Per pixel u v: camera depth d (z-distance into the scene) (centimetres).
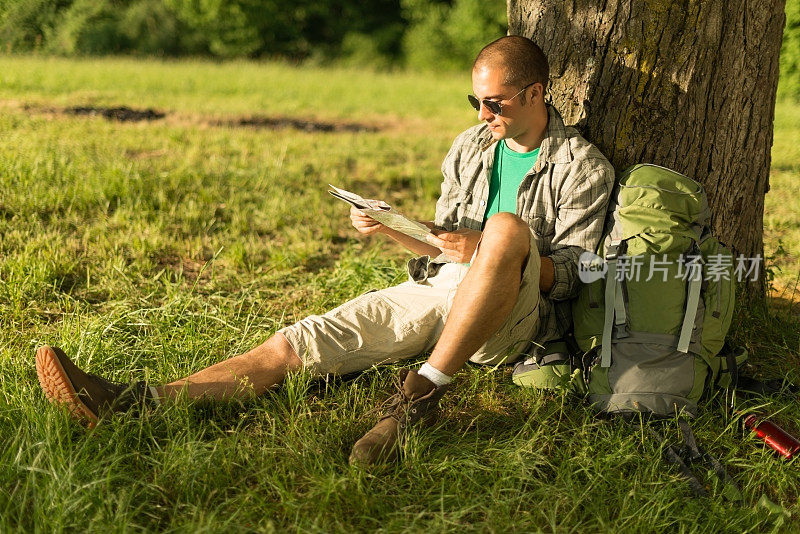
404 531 233
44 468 251
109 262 454
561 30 349
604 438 282
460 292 273
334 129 1057
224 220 577
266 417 285
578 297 310
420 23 2973
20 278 413
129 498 238
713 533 249
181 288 429
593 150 312
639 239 291
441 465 263
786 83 1531
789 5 1503
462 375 332
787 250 530
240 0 2877
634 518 250
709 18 333
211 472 255
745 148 366
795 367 360
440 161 853
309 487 254
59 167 623
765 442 293
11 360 321
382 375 323
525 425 285
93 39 2617
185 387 285
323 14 3127
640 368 288
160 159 722
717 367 313
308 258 511
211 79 1564
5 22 2433
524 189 317
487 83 302
